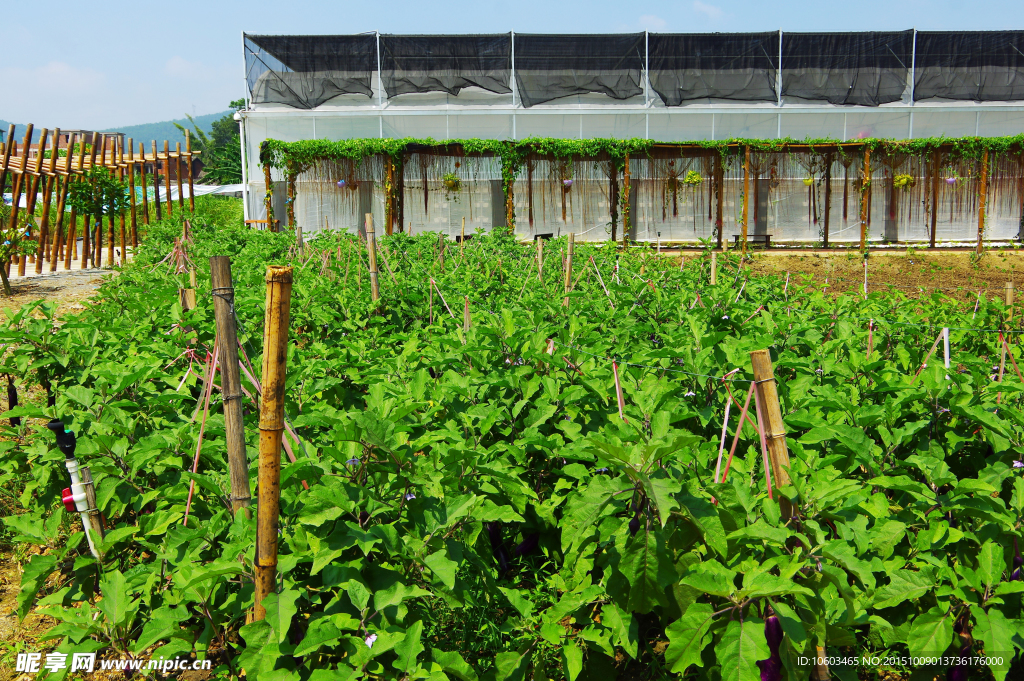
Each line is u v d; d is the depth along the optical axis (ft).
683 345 20.08
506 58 96.68
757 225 91.66
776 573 10.68
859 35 95.81
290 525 10.93
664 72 97.19
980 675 11.62
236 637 11.85
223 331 11.12
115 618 10.82
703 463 12.62
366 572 10.39
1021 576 11.32
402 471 11.14
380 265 39.83
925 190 89.10
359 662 9.41
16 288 48.62
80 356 19.30
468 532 11.86
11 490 17.30
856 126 97.66
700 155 86.28
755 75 96.78
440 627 12.32
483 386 15.74
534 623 12.30
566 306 24.76
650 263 46.03
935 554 11.94
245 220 88.58
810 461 12.42
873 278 70.59
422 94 96.99
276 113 95.14
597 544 11.94
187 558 11.24
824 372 17.83
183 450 13.80
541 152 84.17
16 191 54.49
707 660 10.66
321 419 12.51
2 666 12.58
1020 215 89.30
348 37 95.04
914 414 14.38
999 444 12.87
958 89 96.43
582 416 15.48
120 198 62.64
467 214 90.53
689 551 11.34
